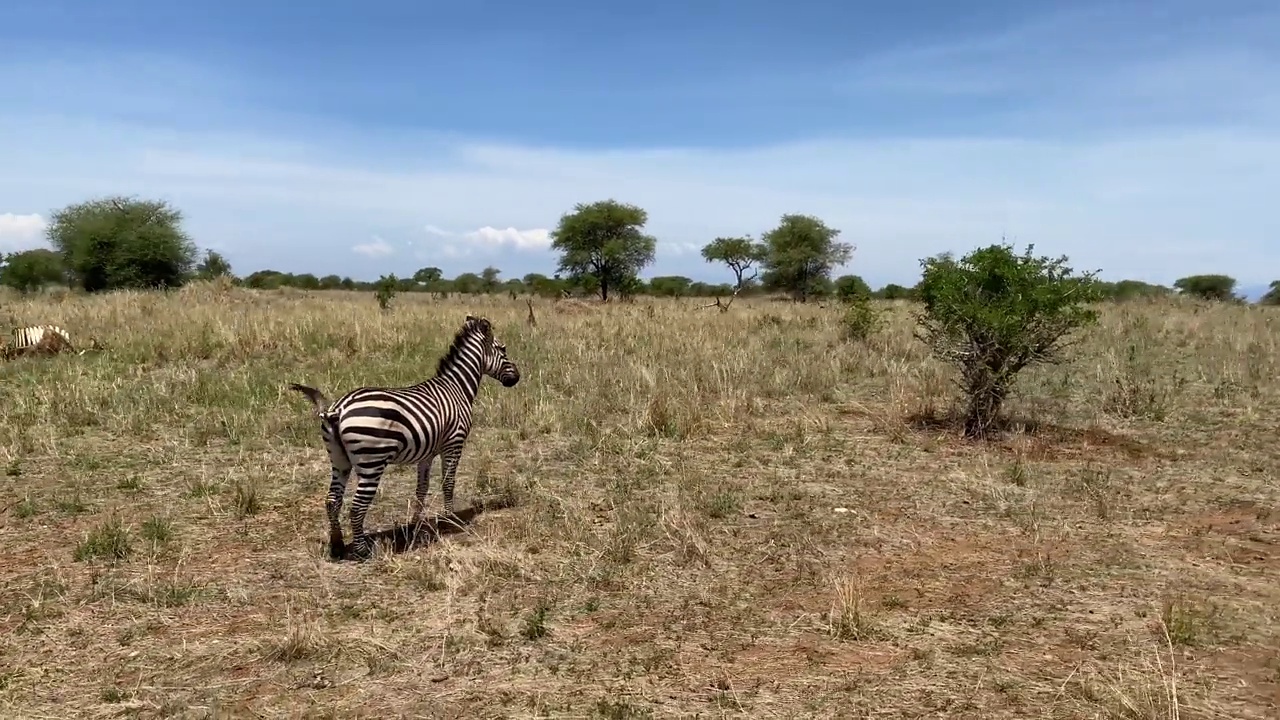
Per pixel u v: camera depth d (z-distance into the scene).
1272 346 14.39
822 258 49.56
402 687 4.36
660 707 4.13
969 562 5.93
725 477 7.98
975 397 9.30
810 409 10.55
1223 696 4.11
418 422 6.09
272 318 16.72
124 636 4.89
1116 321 18.59
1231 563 5.80
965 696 4.18
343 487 6.12
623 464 8.39
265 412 10.08
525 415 10.06
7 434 8.95
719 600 5.39
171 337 14.73
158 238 33.19
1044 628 4.89
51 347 13.51
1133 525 6.59
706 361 13.10
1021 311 8.88
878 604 5.27
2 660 4.59
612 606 5.33
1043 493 7.39
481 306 24.95
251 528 6.68
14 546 6.24
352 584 5.66
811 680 4.38
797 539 6.39
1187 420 9.88
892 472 8.09
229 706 4.16
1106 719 3.92
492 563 5.86
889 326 18.06
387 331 15.59
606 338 16.11
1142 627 4.87
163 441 8.96
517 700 4.22
